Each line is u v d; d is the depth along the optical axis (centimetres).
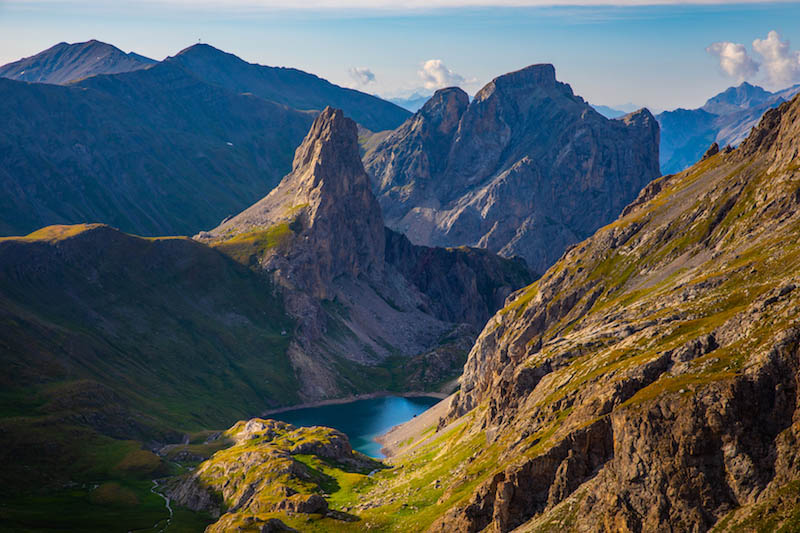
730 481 12788
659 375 15512
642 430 13912
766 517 11906
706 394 13500
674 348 15912
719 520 12519
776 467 12469
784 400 12975
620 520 13550
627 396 15612
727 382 13400
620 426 14362
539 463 15525
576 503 14562
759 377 13250
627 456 13975
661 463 13475
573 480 15125
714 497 12825
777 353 13325
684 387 13912
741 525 12106
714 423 13175
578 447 15250
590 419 15725
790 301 14738
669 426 13662
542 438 16800
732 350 14400
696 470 13100
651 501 13350
